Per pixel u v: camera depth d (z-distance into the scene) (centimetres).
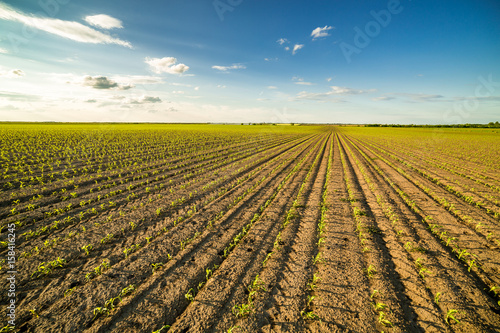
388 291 398
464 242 567
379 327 328
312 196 925
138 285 409
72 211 716
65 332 317
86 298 376
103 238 561
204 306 362
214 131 5744
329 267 463
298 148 2739
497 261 488
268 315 348
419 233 614
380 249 535
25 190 881
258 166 1563
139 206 787
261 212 759
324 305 367
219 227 641
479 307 365
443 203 855
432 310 359
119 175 1176
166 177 1218
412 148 2850
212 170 1420
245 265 467
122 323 333
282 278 431
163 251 516
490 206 821
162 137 3572
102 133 4059
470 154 2264
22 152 1719
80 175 1163
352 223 673
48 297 377
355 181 1184
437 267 462
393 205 820
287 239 576
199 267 462
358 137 5106
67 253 497
